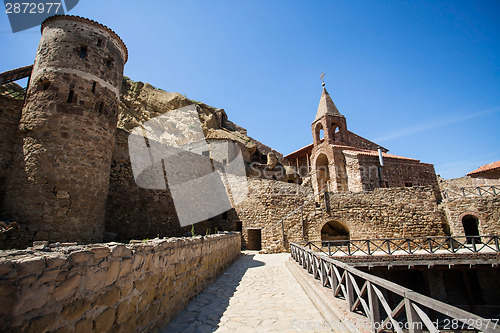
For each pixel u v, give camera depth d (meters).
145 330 3.65
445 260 11.53
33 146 8.70
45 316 2.04
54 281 2.16
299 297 6.33
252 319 4.76
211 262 8.07
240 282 8.09
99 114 10.11
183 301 5.40
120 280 3.10
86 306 2.50
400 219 16.94
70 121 9.23
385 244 16.56
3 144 9.42
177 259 5.15
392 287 2.87
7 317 1.76
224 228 18.77
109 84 10.75
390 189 17.53
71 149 9.05
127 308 3.21
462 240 16.27
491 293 13.36
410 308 2.56
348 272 4.41
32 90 9.47
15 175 8.63
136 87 23.44
